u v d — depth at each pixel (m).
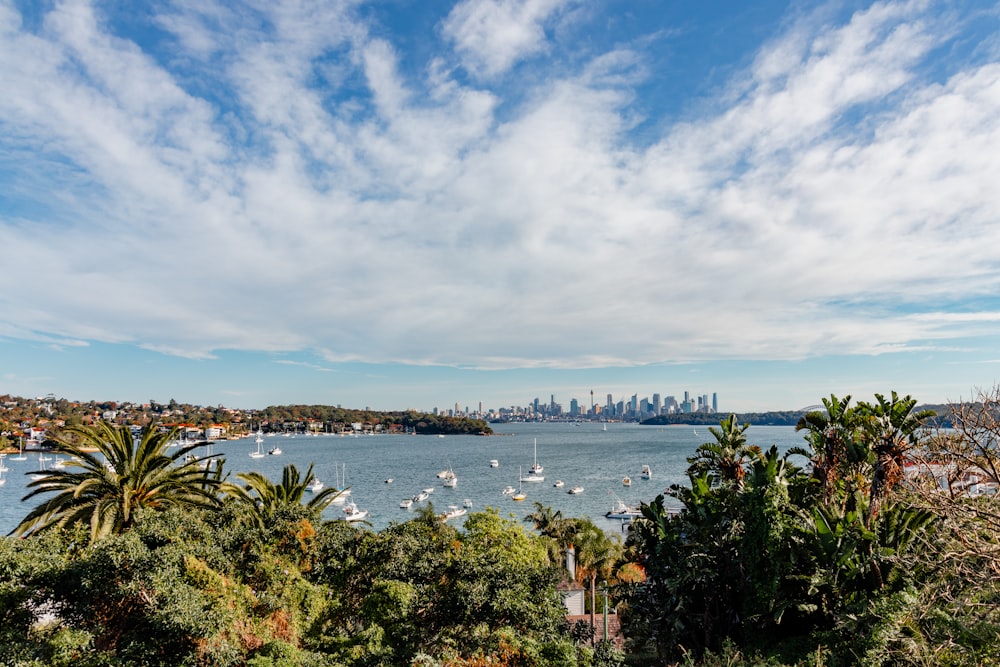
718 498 26.98
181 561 16.53
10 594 14.20
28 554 15.15
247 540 20.47
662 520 28.22
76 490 19.91
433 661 16.75
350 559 22.42
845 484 26.97
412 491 125.00
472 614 18.22
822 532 22.61
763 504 22.95
